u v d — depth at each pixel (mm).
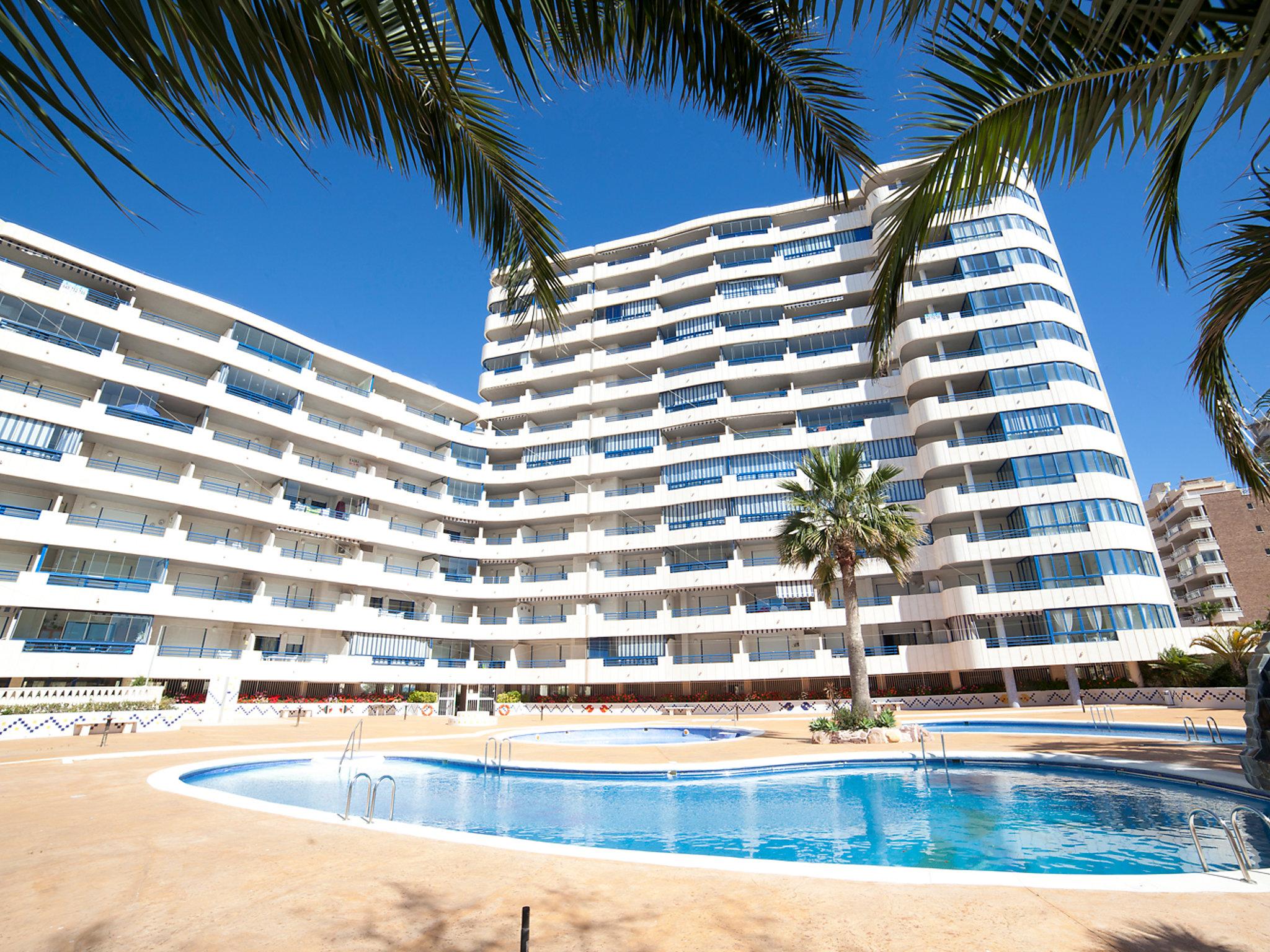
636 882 6047
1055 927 4777
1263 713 8836
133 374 31031
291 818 9023
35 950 4648
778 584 38469
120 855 7117
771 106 4465
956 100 4367
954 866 8359
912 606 34562
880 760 16016
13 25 1749
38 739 20641
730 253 47562
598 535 42906
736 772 15109
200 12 2066
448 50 3775
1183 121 3262
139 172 1955
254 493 35250
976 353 37156
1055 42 3701
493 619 43875
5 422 27000
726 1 4105
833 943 4586
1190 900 5285
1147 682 30812
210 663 30734
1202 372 7590
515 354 50844
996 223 38250
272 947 4648
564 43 3182
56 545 27156
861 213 44500
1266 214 6141
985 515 34938
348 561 38031
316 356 40312
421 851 7223
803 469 23031
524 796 13367
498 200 4582
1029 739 18547
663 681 38469
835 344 42062
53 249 30141
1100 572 30609
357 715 34219
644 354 46188
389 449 42000
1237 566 60094
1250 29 2941
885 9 3125
